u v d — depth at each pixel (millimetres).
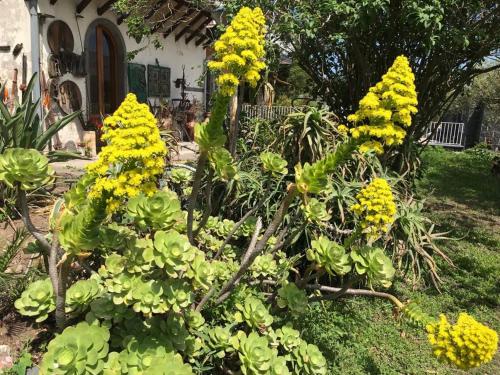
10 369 2035
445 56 4934
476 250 5117
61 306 1801
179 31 9727
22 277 2518
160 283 1743
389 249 3674
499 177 10164
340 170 3652
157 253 1717
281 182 3521
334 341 2893
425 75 5117
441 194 8156
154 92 9359
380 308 3543
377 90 1856
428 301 3723
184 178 3365
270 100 5055
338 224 3555
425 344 3133
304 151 3645
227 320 2225
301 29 4492
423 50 4852
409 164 4891
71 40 7500
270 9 4531
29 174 1676
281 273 2684
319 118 3568
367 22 4246
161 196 1714
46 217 4039
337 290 2471
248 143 4320
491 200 7832
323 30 4930
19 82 6973
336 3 4203
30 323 2363
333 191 3336
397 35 4840
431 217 6344
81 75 7688
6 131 4191
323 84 5816
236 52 1711
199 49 10664
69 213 1807
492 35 4863
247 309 2070
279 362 1903
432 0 4086
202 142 1844
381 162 4340
